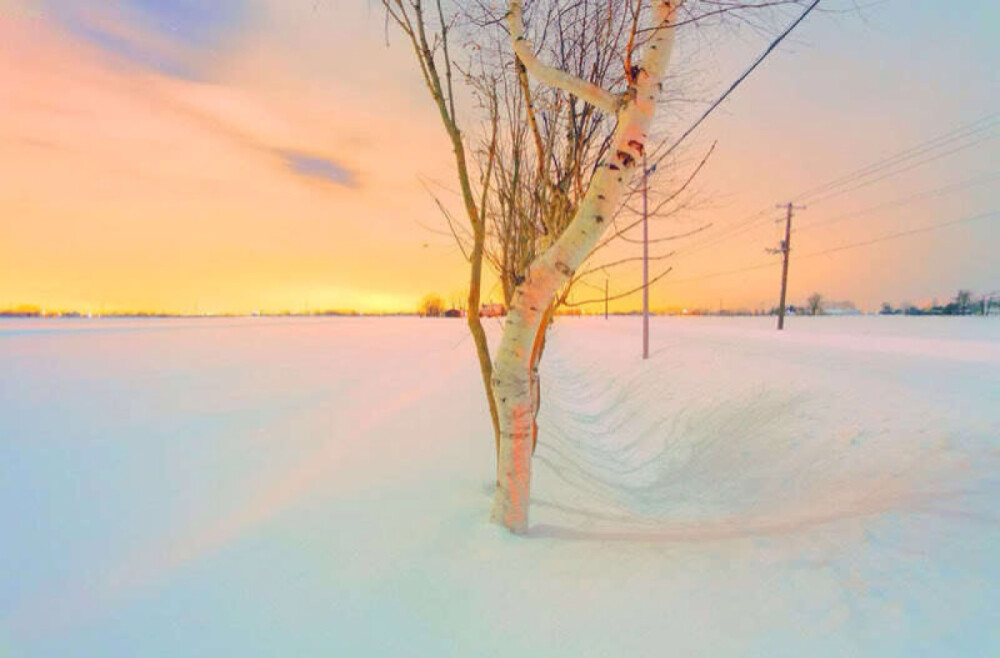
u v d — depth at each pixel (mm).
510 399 2775
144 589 2371
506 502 2881
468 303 3283
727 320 67688
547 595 2225
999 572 2270
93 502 3584
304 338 28328
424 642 1943
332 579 2420
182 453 4941
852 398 6727
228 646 1941
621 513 4086
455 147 3039
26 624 2098
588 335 33281
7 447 5137
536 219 4020
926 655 1787
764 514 4199
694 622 2012
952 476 3865
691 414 8023
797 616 2039
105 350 17672
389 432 5871
